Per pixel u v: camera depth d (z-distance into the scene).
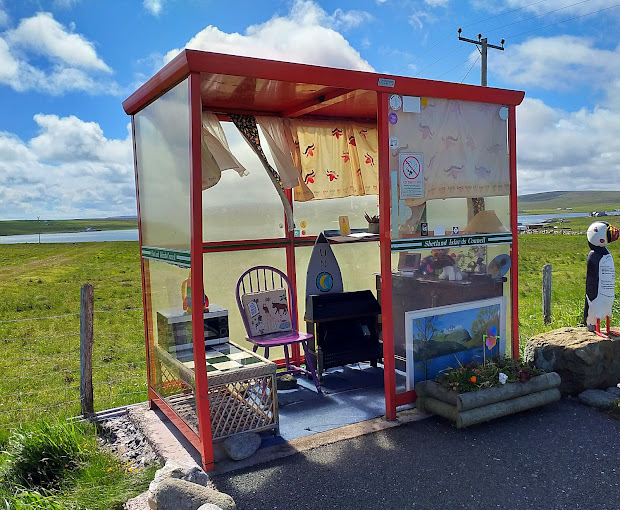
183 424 3.86
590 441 3.71
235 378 3.73
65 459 3.60
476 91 4.41
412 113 4.14
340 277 5.52
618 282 10.00
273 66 3.48
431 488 3.13
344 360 5.30
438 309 4.41
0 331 10.96
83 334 4.82
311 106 4.78
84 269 27.62
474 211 4.54
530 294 11.87
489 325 4.70
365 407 4.49
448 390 4.04
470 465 3.40
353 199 6.26
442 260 4.45
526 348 4.97
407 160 4.12
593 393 4.43
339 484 3.21
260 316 5.03
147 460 3.76
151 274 4.52
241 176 5.03
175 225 3.76
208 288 5.34
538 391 4.21
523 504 2.94
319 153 5.73
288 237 5.78
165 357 4.25
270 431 4.00
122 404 5.38
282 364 5.81
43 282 21.55
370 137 5.96
